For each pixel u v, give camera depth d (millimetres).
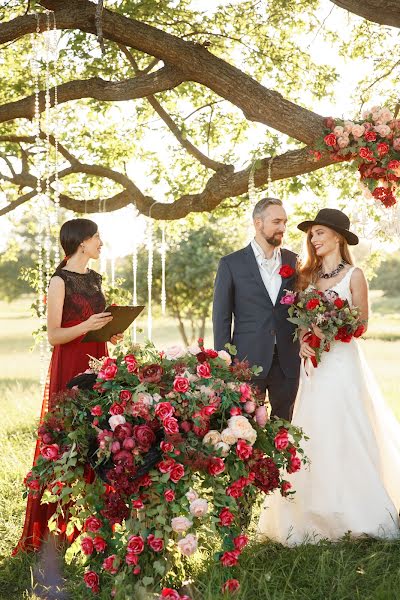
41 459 3236
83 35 7117
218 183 6105
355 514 3877
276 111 5098
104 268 7109
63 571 3545
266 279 4336
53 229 7660
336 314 3961
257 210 4305
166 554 3158
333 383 4027
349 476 3936
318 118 5016
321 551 3645
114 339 3971
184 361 3252
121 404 3070
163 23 7082
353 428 3984
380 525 3859
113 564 3059
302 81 7793
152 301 17047
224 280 4340
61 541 3822
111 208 7602
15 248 10422
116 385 3152
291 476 3959
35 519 3854
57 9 5484
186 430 3070
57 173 7250
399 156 4711
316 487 3934
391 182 4758
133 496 3016
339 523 3893
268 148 5426
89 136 8523
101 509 3186
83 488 3201
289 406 4344
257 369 3326
